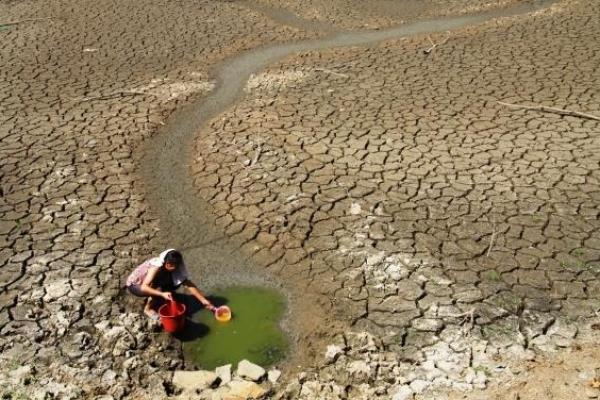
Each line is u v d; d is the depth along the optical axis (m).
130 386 5.13
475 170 7.73
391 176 7.73
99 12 15.25
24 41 13.37
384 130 8.87
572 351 5.19
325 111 9.60
